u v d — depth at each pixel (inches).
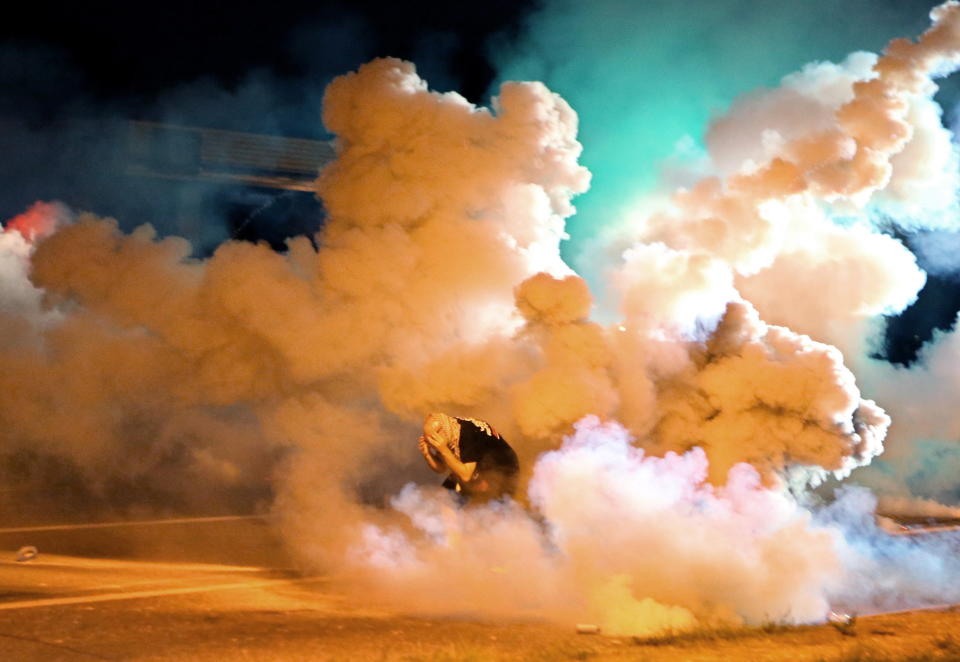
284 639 232.1
